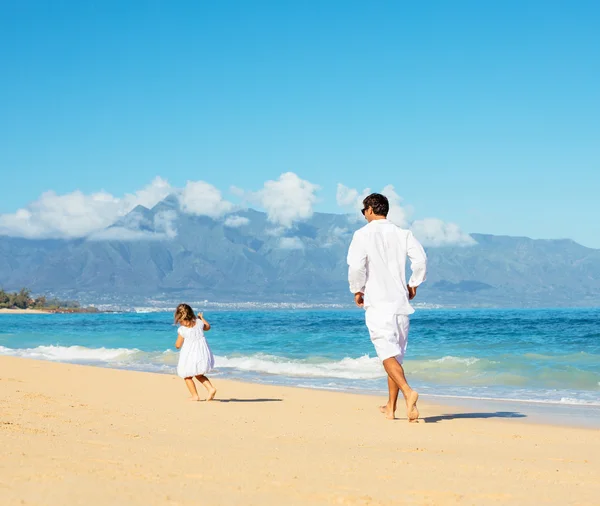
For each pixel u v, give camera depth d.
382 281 6.91
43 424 5.75
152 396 9.62
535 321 52.81
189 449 4.61
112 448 4.43
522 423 7.93
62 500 2.78
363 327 41.59
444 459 4.77
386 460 4.57
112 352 22.25
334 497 3.18
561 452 5.47
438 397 11.13
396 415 8.17
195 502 2.90
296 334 32.62
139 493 2.99
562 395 11.34
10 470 3.35
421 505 3.14
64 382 11.30
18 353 23.02
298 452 4.80
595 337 27.83
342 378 14.57
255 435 5.91
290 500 3.07
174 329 42.78
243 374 15.47
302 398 9.91
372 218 7.10
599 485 3.86
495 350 21.53
